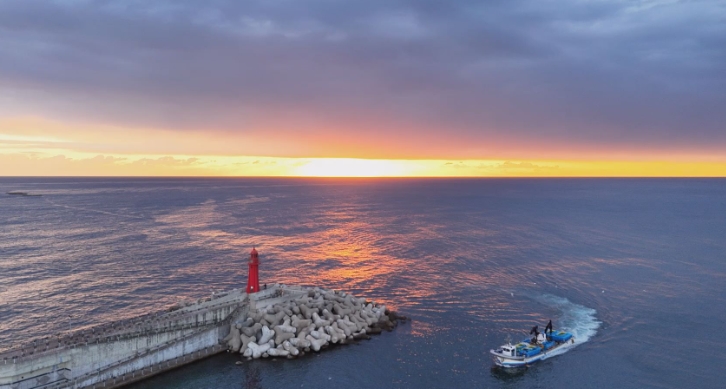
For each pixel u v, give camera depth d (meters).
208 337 66.88
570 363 64.38
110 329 62.12
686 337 72.88
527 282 103.25
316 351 67.00
